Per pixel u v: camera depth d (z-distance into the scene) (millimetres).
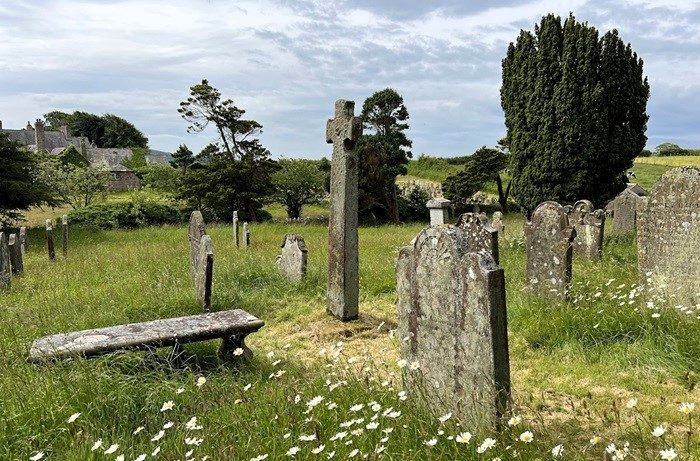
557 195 19312
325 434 3619
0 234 11461
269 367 5777
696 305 6574
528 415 4484
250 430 3715
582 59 18297
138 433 3971
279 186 37156
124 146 99188
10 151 27891
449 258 4168
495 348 3797
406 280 4680
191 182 32875
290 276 10086
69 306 8320
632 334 5887
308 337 7352
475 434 3582
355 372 5125
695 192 6758
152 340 5383
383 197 34469
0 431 3748
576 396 4855
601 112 18422
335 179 7969
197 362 5680
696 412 4340
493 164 32656
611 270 8891
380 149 33344
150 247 15922
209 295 7965
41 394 4238
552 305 7082
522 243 13031
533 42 19547
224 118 33062
